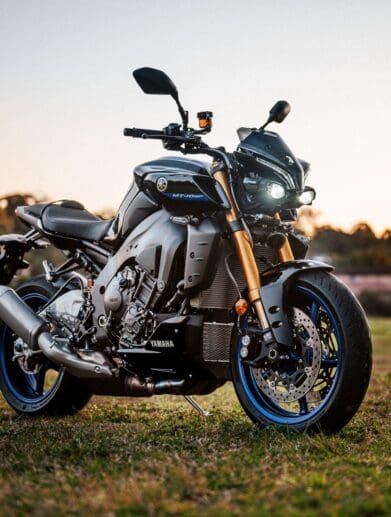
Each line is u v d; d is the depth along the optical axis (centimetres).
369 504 336
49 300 643
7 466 422
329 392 497
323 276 506
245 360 522
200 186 526
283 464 414
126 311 560
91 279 610
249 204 527
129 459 430
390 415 639
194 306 528
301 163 544
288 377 507
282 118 543
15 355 642
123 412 650
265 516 322
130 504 339
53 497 358
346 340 488
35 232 663
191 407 684
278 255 541
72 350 589
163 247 541
